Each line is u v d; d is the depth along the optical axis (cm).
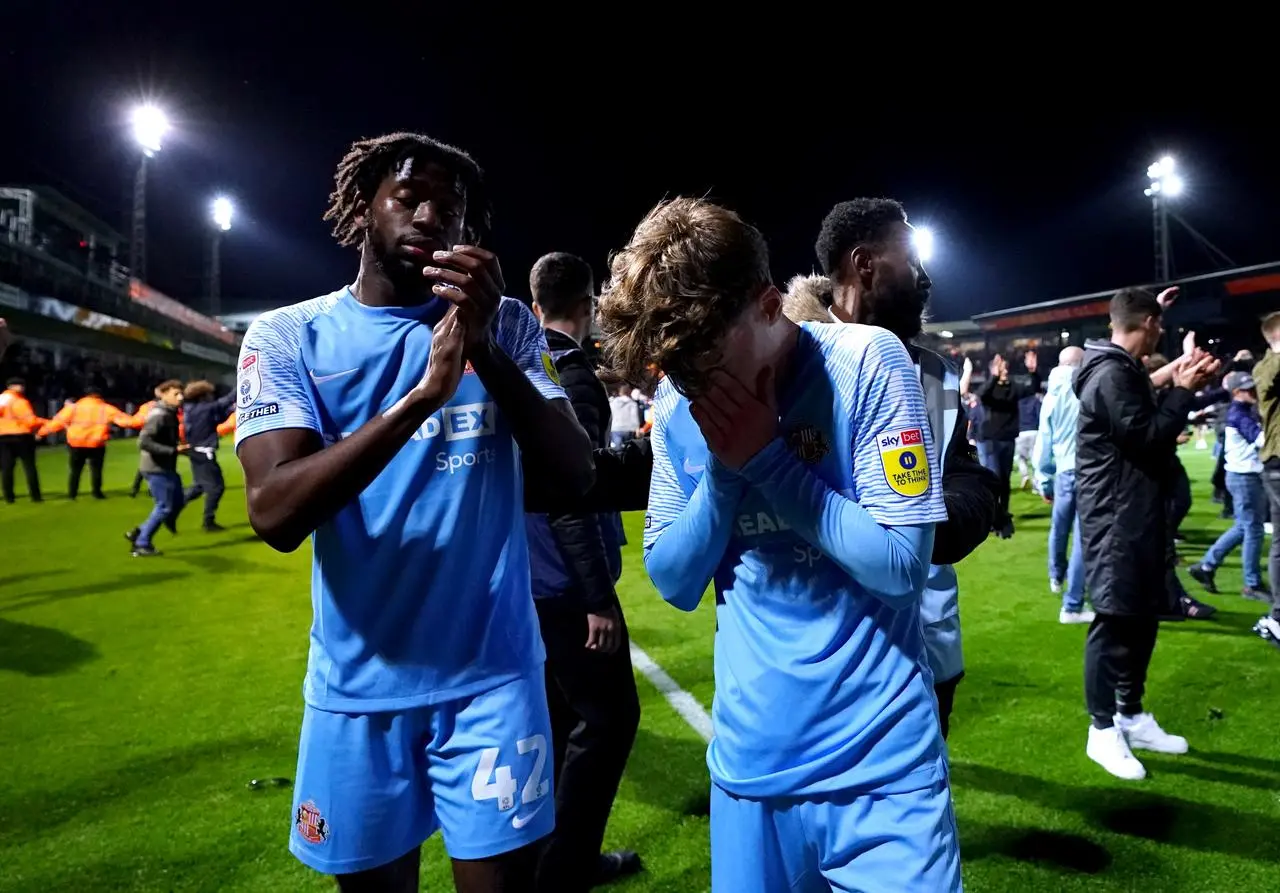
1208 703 373
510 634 148
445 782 143
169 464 816
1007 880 244
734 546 138
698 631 526
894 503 121
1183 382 289
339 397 143
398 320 145
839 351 129
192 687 435
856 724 127
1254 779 301
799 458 129
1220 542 570
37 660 484
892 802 125
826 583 130
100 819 293
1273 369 444
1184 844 260
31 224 3675
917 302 195
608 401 229
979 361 3441
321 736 143
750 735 133
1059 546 575
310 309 149
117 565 764
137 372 3681
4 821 293
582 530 219
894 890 121
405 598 141
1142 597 301
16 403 1216
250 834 282
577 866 222
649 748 346
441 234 142
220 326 4494
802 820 131
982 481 163
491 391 140
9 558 800
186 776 328
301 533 129
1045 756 325
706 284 113
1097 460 306
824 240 200
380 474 141
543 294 252
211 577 714
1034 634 487
